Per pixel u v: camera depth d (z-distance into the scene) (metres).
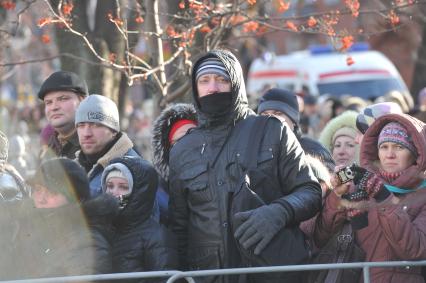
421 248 11.09
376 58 41.16
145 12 16.88
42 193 11.26
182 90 16.66
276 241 11.09
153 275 10.64
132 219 11.73
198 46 17.59
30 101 48.09
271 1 17.92
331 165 14.70
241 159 11.43
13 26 16.88
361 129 14.92
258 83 43.47
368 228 11.45
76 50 19.70
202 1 17.19
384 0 23.31
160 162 13.89
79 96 15.22
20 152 21.03
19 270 11.13
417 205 11.51
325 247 11.73
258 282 11.26
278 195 11.53
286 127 11.70
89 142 13.53
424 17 21.25
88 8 20.12
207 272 10.69
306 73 41.44
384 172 11.82
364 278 10.96
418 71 31.02
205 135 11.72
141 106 49.06
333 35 16.53
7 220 11.33
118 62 18.95
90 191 11.51
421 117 19.80
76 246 11.05
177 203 11.82
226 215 11.30
